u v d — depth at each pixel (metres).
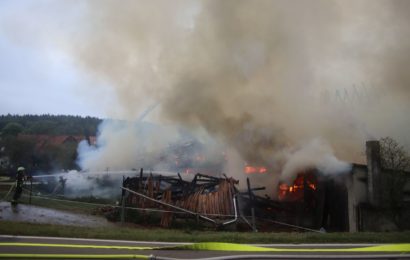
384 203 14.72
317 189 15.99
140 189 15.66
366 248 7.68
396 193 14.77
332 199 15.67
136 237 8.20
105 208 15.53
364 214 14.60
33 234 7.92
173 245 7.56
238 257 6.49
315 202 15.88
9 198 16.44
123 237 8.14
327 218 15.62
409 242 8.78
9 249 6.52
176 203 14.62
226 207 14.04
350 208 14.75
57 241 7.42
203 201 14.24
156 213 14.17
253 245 7.81
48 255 6.16
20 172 15.25
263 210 15.23
